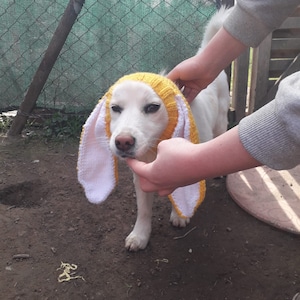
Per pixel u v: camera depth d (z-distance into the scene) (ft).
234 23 1.44
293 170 2.46
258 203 2.15
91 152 1.64
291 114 0.80
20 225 2.02
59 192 2.31
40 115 3.11
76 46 2.97
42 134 3.01
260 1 1.33
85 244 1.90
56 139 2.95
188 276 1.72
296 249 1.85
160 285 1.67
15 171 2.53
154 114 1.51
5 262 1.78
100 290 1.65
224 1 2.77
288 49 2.93
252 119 0.88
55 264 1.77
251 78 3.05
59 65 3.01
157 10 2.88
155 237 1.96
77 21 2.89
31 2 2.84
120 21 2.90
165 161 1.00
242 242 1.91
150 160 1.62
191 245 1.90
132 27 2.92
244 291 1.63
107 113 1.58
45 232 1.98
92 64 3.02
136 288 1.66
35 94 2.89
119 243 1.91
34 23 2.89
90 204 2.19
